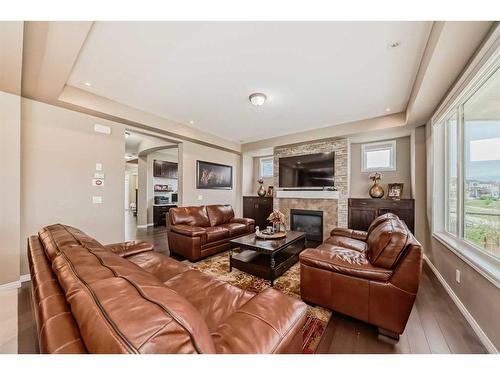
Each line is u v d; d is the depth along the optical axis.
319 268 1.91
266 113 3.71
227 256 3.56
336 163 4.62
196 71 2.42
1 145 2.37
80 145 3.13
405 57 2.14
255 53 2.09
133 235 5.39
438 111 2.74
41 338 0.60
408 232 1.75
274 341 0.79
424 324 1.77
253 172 6.89
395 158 4.45
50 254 1.08
